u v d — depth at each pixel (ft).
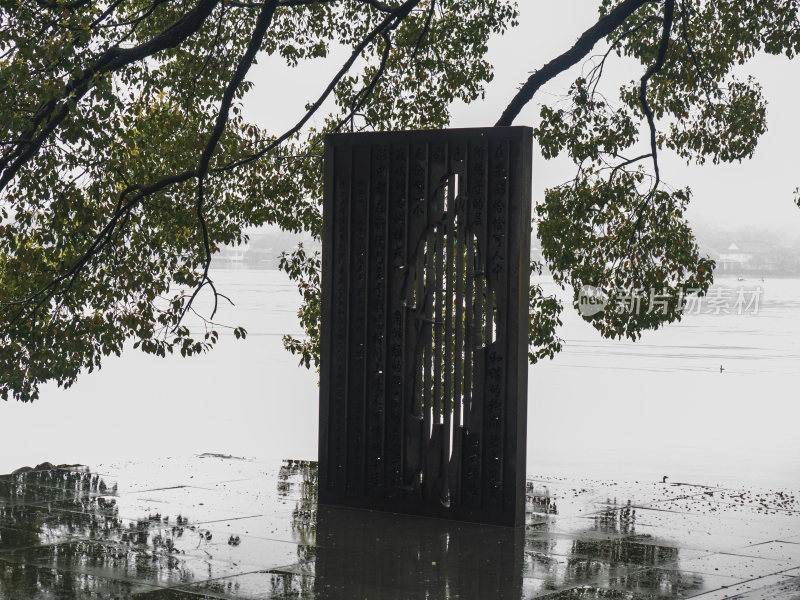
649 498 47.65
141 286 63.52
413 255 41.93
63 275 61.82
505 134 39.65
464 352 40.63
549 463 79.71
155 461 56.95
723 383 167.73
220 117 58.39
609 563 33.91
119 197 62.28
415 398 41.83
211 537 37.04
